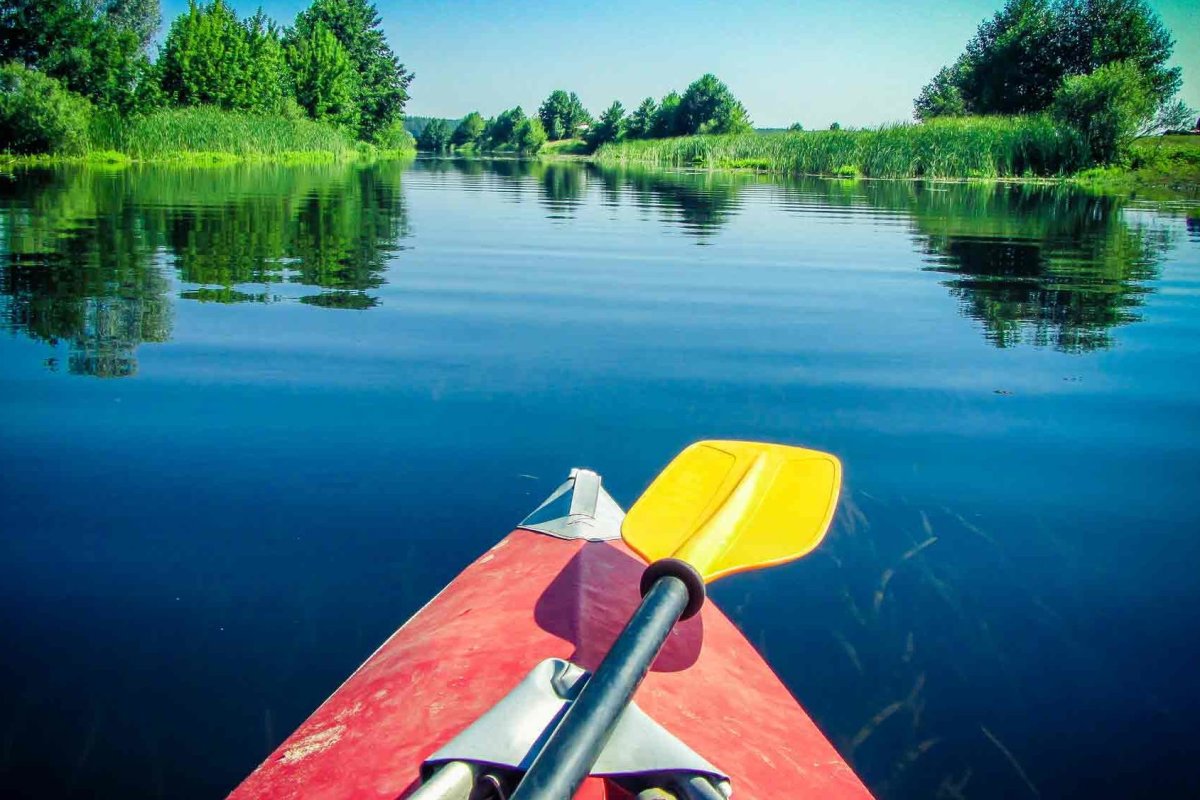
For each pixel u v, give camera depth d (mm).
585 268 7238
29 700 1908
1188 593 2393
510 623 1693
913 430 3512
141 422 3457
